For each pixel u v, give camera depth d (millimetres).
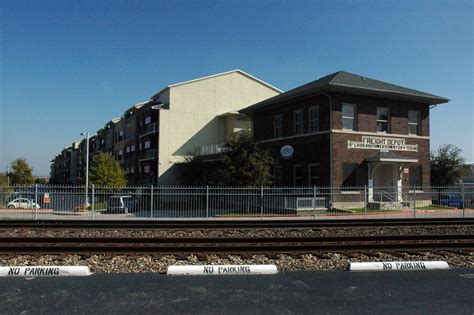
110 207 24031
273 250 10609
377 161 26766
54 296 6699
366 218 20266
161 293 6895
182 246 10703
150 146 50594
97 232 13906
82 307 6207
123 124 63625
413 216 21219
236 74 52156
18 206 23750
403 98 28922
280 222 16875
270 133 32312
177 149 48969
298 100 29547
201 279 7801
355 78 28859
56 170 139375
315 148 27734
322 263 9328
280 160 30859
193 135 49750
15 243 11266
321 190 25859
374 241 12102
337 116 26766
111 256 9758
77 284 7402
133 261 9328
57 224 15133
